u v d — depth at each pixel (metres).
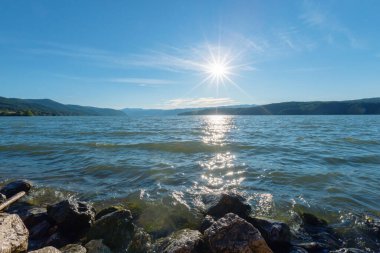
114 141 29.12
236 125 68.31
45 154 20.89
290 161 18.19
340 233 8.12
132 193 11.49
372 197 10.88
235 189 12.02
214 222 7.39
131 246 7.37
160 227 8.41
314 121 90.44
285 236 7.34
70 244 7.18
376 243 7.58
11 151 22.20
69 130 47.50
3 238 5.29
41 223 8.57
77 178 14.05
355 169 15.74
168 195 11.15
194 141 27.56
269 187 12.30
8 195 11.29
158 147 24.14
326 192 11.48
